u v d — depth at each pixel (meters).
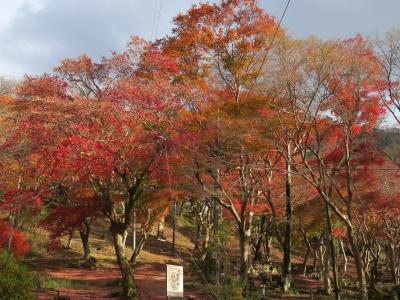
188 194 22.55
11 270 10.65
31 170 25.23
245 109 20.94
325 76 19.73
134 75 24.61
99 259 34.31
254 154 21.42
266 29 25.39
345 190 23.38
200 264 25.11
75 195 25.05
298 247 51.31
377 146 22.03
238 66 24.83
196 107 22.39
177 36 26.33
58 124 20.58
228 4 25.91
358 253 19.08
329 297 24.67
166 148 21.20
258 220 39.19
